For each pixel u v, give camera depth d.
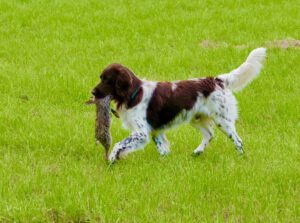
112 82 12.38
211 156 13.39
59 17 26.83
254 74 13.63
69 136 14.10
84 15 27.36
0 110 16.12
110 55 22.39
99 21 26.58
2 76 19.28
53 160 12.99
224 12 28.38
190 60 21.61
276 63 21.28
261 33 25.48
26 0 29.23
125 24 26.22
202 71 20.70
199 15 27.70
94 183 11.38
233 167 12.52
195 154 13.53
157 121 12.86
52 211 10.38
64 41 24.00
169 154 13.34
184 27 26.09
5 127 14.75
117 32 25.16
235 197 11.16
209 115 13.34
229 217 10.36
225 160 13.03
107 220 10.13
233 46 23.58
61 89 18.20
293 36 25.11
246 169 12.44
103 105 12.36
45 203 10.55
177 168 12.44
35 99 17.38
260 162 12.99
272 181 12.04
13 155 13.21
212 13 28.17
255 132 15.45
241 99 17.69
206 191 11.43
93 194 10.88
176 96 12.90
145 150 13.72
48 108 16.64
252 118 16.38
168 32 25.41
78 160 13.19
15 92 17.94
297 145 14.04
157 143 13.28
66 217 10.24
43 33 24.89
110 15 27.33
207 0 30.14
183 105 12.95
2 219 10.11
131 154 13.43
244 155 13.43
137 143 12.61
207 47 23.55
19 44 23.31
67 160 12.88
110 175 12.02
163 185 11.41
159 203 10.78
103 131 12.45
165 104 12.79
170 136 14.64
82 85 18.41
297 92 18.70
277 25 26.42
